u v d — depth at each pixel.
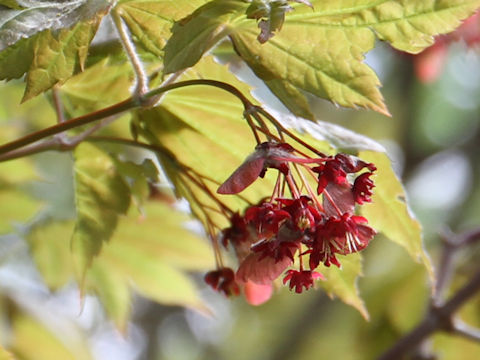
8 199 0.67
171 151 0.57
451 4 0.52
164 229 0.67
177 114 0.56
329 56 0.53
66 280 0.68
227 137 0.56
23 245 0.70
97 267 0.68
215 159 0.56
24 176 0.67
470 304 0.80
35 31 0.51
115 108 0.53
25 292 0.77
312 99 1.04
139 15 0.53
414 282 0.84
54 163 0.77
